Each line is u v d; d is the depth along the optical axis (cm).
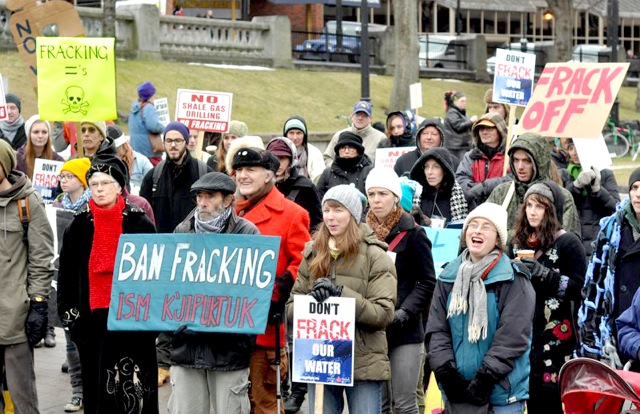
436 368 1222
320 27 9175
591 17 11800
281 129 5681
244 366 1307
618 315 1295
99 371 1431
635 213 1295
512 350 1192
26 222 1480
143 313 1319
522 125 1738
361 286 1283
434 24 10656
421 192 1759
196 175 1841
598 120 1669
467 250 1265
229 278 1303
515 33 11419
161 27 6078
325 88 6600
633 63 9856
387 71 7562
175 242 1323
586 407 1076
